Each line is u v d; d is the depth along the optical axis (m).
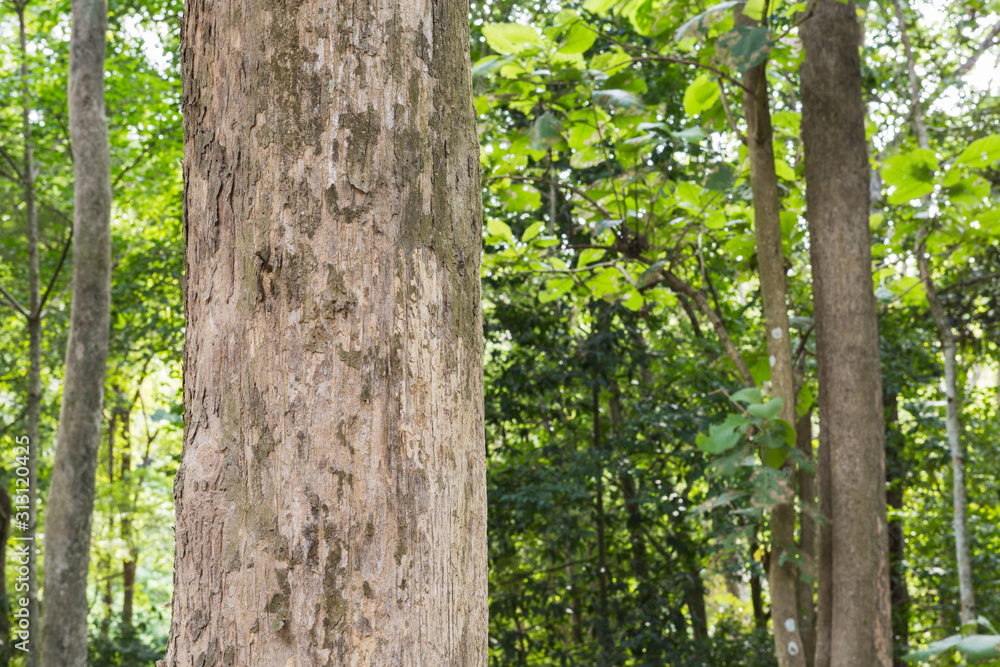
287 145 1.03
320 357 0.99
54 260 11.85
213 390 1.03
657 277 4.66
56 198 11.93
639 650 8.33
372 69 1.05
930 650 3.79
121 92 10.91
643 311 8.59
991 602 9.12
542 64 4.33
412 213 1.05
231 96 1.07
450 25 1.15
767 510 3.69
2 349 13.35
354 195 1.02
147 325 11.81
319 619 0.94
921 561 9.70
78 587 7.24
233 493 0.99
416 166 1.06
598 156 4.77
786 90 4.98
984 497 9.91
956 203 4.85
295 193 1.02
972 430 10.34
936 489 10.59
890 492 10.29
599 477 8.77
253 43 1.06
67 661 7.10
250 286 1.02
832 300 4.16
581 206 4.94
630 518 9.32
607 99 3.99
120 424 20.64
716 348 8.66
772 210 4.12
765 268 4.09
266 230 1.02
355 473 0.97
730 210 5.45
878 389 4.09
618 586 8.98
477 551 1.10
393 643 0.95
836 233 4.18
